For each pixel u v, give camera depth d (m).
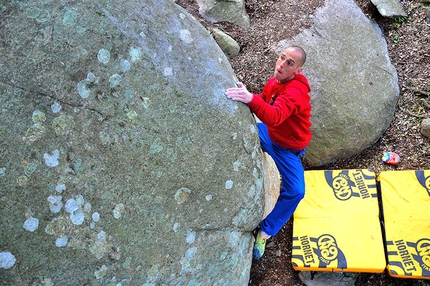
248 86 3.79
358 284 3.14
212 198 2.33
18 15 1.79
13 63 1.77
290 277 3.23
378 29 4.38
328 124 3.70
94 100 1.92
